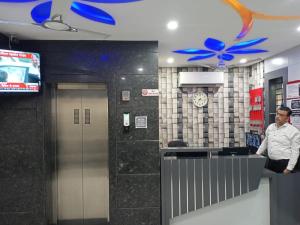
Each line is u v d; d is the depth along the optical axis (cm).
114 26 290
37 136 337
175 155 343
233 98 573
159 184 341
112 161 341
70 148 374
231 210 325
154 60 346
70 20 270
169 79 567
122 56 344
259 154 365
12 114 336
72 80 341
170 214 326
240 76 573
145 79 345
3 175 334
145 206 340
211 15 261
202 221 326
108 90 343
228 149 333
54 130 367
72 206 375
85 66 341
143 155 342
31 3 229
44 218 335
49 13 252
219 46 387
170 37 333
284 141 336
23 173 335
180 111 570
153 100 344
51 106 357
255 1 232
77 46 340
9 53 292
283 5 241
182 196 325
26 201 335
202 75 546
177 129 570
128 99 342
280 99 469
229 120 571
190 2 230
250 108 559
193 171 324
